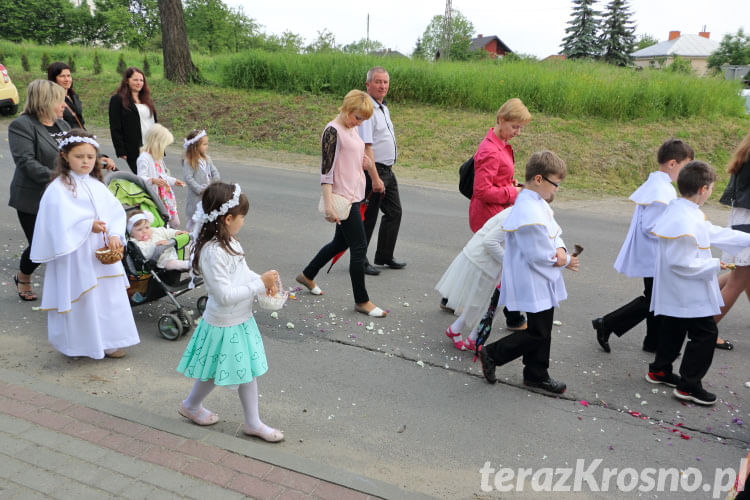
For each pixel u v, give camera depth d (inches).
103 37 2333.9
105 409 131.3
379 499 105.8
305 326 192.7
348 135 194.7
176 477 108.5
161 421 127.5
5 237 273.7
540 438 134.2
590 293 235.5
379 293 227.3
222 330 118.9
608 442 133.6
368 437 131.4
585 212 393.1
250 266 251.0
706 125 618.5
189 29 2564.0
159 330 179.6
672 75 735.7
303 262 259.1
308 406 143.7
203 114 654.5
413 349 179.0
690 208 149.4
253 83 742.5
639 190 176.7
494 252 165.5
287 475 111.0
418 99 699.4
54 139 185.0
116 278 159.9
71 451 115.0
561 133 583.8
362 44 1026.1
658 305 153.6
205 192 114.8
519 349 152.9
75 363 160.4
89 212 151.7
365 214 244.4
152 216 192.7
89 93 743.7
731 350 185.8
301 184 423.2
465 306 174.6
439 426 137.3
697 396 150.7
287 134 600.4
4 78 614.9
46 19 2241.6
